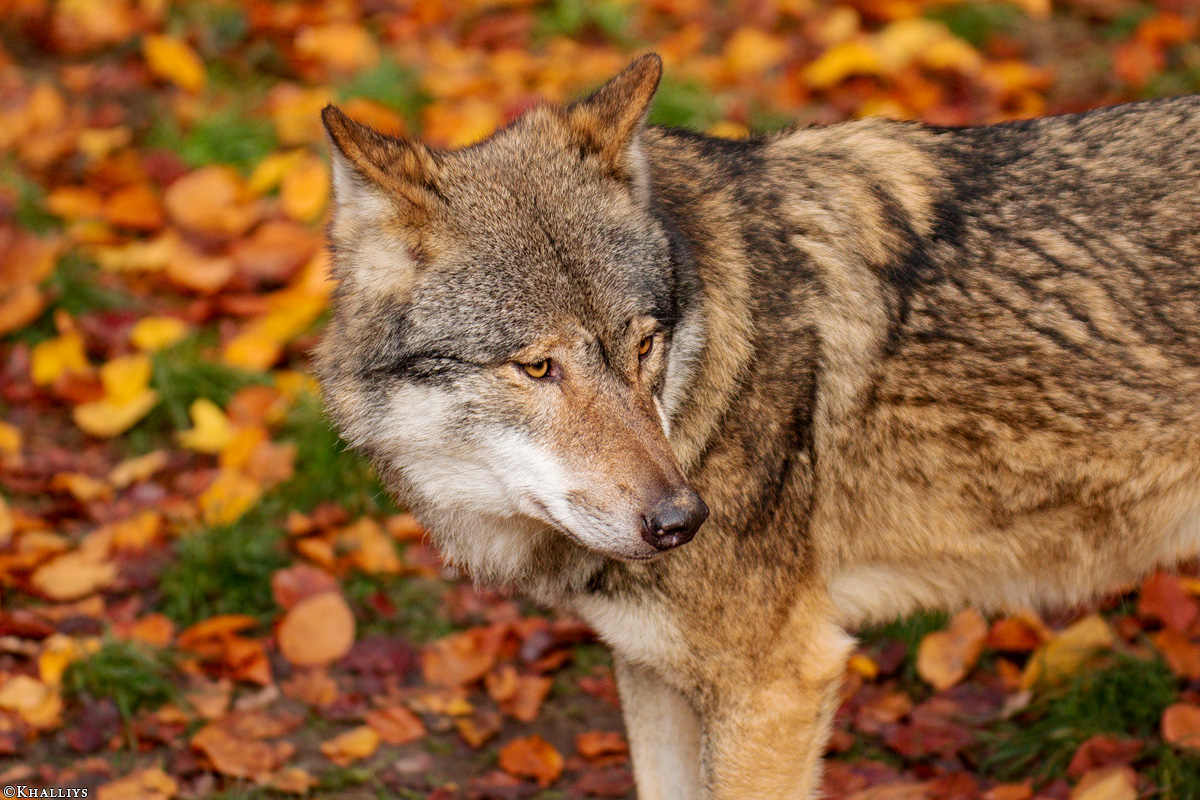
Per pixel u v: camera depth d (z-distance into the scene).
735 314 6.43
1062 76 14.23
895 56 14.14
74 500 10.07
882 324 6.56
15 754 7.94
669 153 6.88
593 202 6.24
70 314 11.88
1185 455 6.56
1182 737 7.59
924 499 6.77
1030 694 8.27
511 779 7.88
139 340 11.32
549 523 6.16
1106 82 13.94
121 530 9.59
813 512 6.63
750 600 6.41
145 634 8.79
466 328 6.14
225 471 10.16
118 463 10.63
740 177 6.75
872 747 8.19
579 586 6.69
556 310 6.02
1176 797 7.37
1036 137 6.80
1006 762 7.97
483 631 8.94
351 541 9.91
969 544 6.89
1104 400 6.48
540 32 15.60
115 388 10.93
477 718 8.39
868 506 6.79
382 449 6.67
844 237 6.65
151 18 15.67
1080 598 7.18
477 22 15.94
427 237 6.19
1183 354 6.41
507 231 6.14
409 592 9.58
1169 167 6.54
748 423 6.35
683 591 6.35
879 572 7.09
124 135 13.77
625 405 6.02
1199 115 6.67
